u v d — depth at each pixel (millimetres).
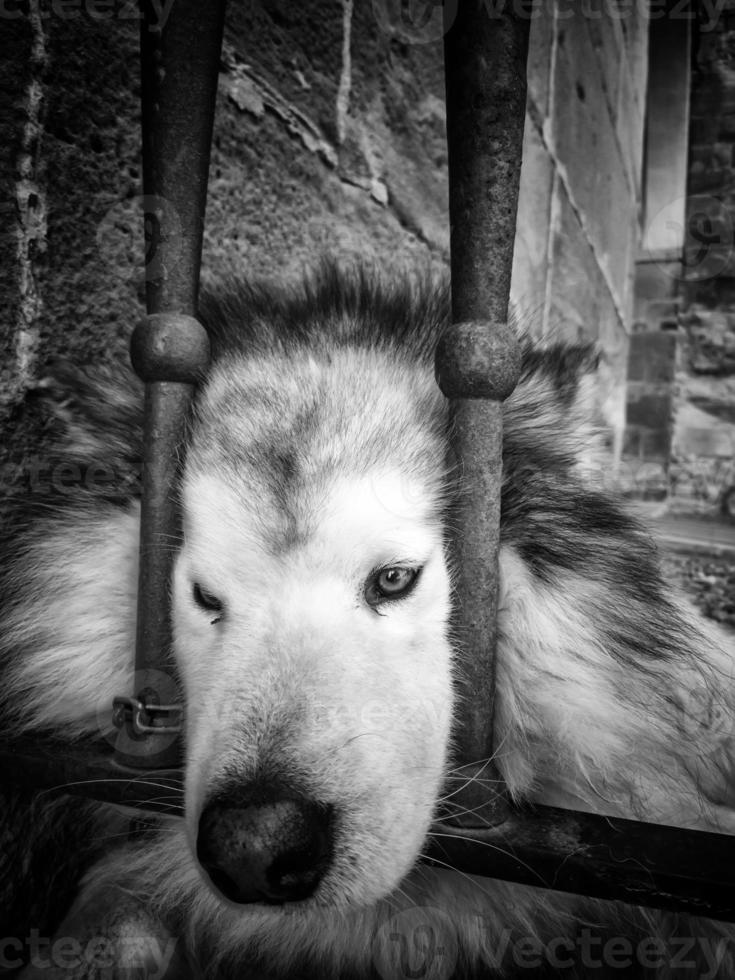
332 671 277
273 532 302
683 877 241
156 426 295
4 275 366
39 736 348
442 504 312
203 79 270
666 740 349
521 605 336
